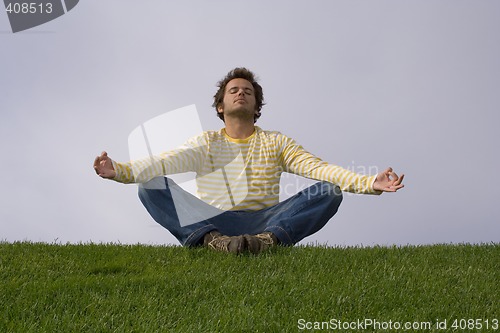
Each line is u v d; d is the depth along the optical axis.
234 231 5.17
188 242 5.02
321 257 4.80
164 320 3.29
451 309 3.53
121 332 3.10
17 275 4.38
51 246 5.57
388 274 4.40
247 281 4.07
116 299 3.64
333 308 3.52
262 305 3.53
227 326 3.18
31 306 3.51
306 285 3.96
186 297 3.76
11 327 3.12
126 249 5.48
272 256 4.70
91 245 5.69
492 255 5.30
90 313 3.43
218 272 4.29
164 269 4.54
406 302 3.66
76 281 4.05
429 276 4.34
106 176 4.49
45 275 4.43
